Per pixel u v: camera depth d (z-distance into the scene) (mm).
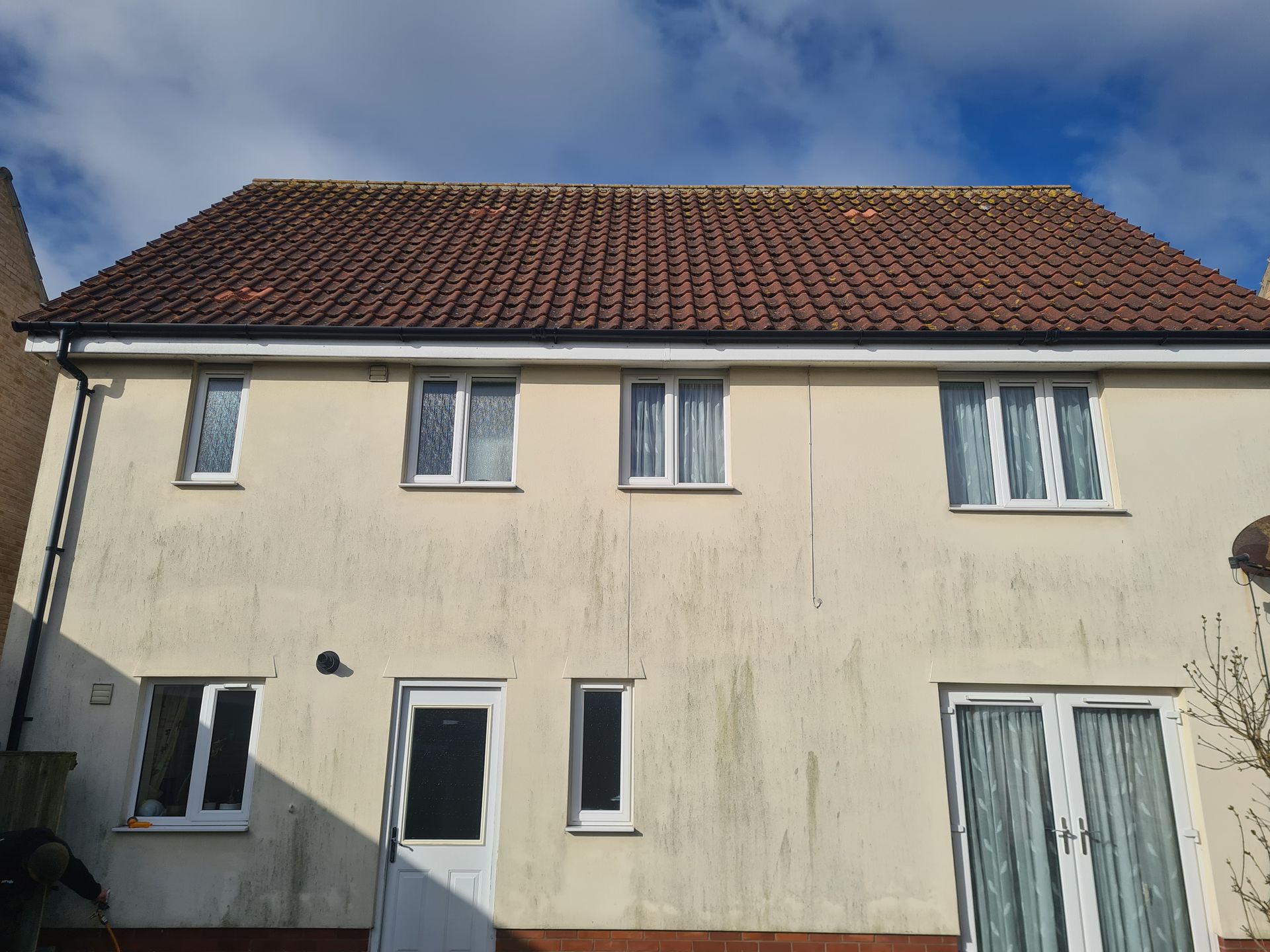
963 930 7109
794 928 7074
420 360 8148
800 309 8516
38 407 12289
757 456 8047
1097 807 7316
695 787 7324
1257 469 7898
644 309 8414
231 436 8289
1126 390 8102
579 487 7980
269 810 7289
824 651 7582
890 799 7281
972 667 7508
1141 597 7617
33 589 7637
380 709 7488
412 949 7113
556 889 7137
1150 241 10234
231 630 7629
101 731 7391
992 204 11938
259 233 10703
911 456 8031
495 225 11250
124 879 7125
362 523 7879
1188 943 7023
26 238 12062
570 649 7605
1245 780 7188
